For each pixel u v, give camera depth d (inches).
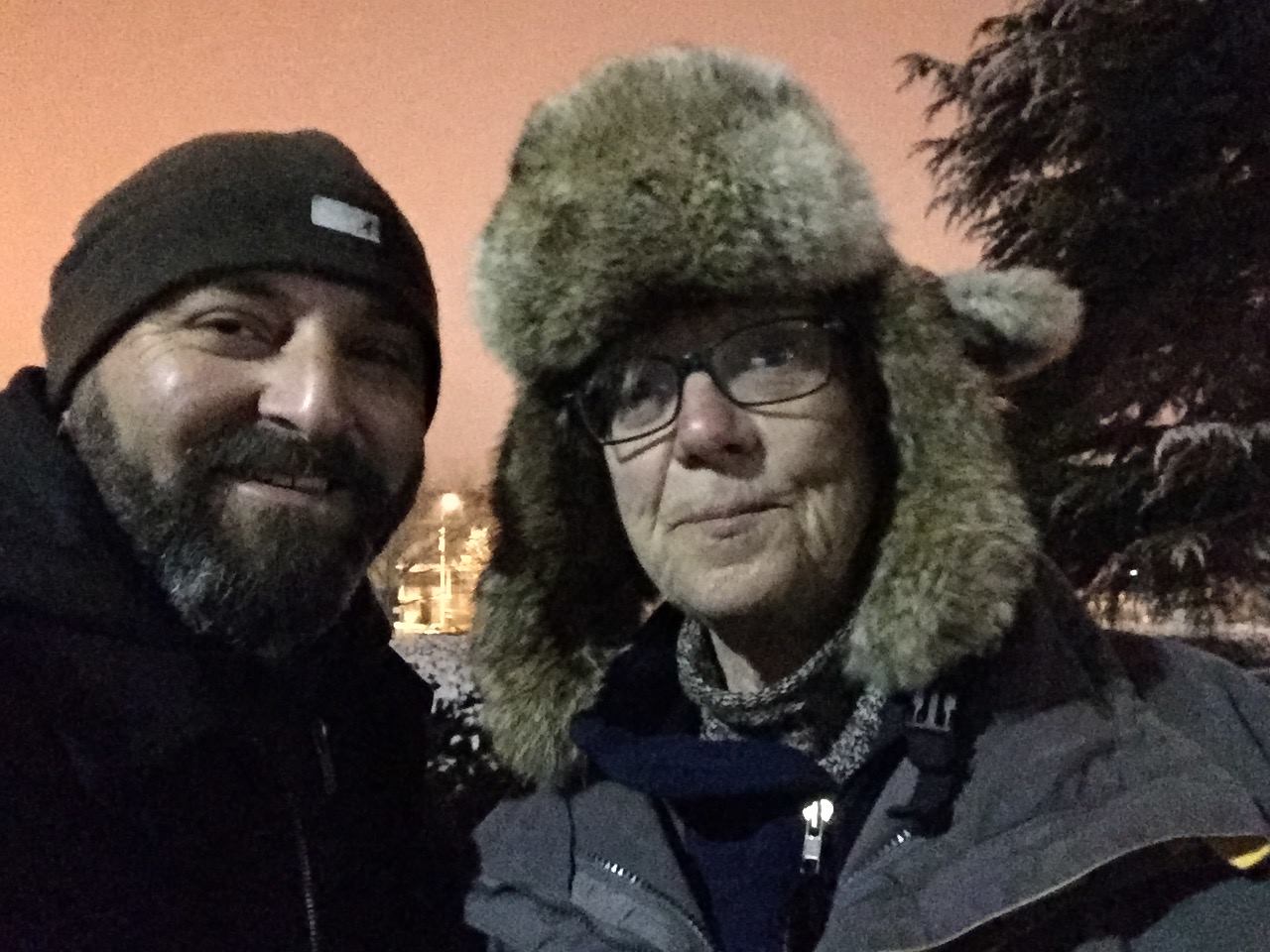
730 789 18.1
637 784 18.8
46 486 18.9
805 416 18.3
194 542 18.8
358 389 20.2
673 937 17.8
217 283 19.4
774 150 18.3
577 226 18.7
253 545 18.9
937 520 18.2
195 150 20.8
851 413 19.0
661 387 18.7
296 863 19.7
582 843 19.7
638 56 19.7
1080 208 98.9
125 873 17.8
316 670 21.2
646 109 18.7
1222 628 108.7
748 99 18.8
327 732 21.6
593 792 20.4
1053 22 99.7
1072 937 16.2
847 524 18.7
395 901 21.1
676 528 18.7
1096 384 97.8
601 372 19.7
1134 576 94.7
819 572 18.6
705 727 20.9
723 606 18.4
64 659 18.1
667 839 19.2
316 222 20.1
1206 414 96.0
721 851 18.9
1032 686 17.6
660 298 18.6
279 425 19.2
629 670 21.9
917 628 17.7
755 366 18.4
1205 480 89.7
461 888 21.0
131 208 20.1
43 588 18.0
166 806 18.4
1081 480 95.2
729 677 20.7
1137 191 96.8
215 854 18.7
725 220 18.1
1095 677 18.3
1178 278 95.0
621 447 19.3
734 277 18.1
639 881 18.7
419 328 21.6
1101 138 96.5
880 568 18.5
